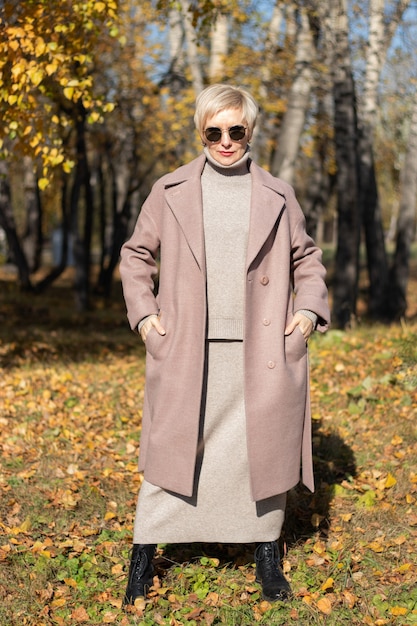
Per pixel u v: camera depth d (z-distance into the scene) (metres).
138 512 3.04
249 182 3.05
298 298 3.07
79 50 6.52
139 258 3.13
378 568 3.28
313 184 15.35
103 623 2.90
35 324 13.03
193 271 2.92
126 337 11.32
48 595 3.07
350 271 11.09
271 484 2.97
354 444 4.79
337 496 4.03
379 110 12.42
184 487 2.91
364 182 12.27
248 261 2.92
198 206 2.96
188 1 8.81
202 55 13.55
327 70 11.35
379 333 7.97
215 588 3.14
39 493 4.16
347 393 5.68
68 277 26.08
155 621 2.89
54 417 5.77
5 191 17.38
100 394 6.61
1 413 5.88
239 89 3.00
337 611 2.94
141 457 3.10
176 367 2.92
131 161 17.70
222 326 2.94
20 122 6.29
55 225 33.78
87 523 3.82
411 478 4.15
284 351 2.99
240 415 2.99
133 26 13.62
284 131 11.70
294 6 10.63
